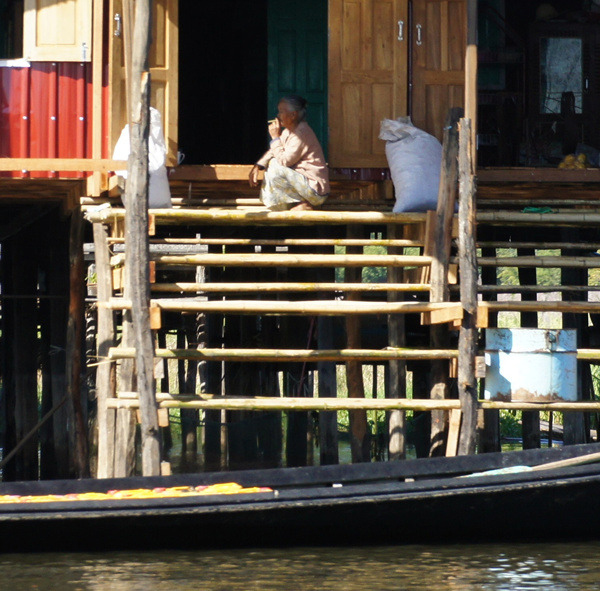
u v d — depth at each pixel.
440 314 37.03
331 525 32.75
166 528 32.09
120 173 39.34
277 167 39.09
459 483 32.59
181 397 35.97
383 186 42.53
